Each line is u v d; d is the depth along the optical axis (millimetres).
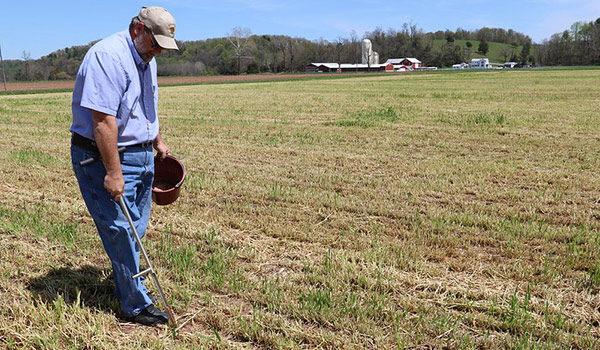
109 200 2945
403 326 2941
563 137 9562
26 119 13805
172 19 2793
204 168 7254
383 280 3477
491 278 3586
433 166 7234
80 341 2801
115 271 3008
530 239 4301
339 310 3076
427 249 4051
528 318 2965
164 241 4324
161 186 3545
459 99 19062
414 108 15391
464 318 3033
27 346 2766
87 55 2729
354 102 18375
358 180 6406
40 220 4840
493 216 4949
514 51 166750
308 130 10930
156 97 3090
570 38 118875
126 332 2971
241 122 12484
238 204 5422
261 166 7375
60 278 3639
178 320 3072
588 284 3445
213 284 3469
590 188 5957
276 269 3795
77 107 2826
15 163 7543
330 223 4754
